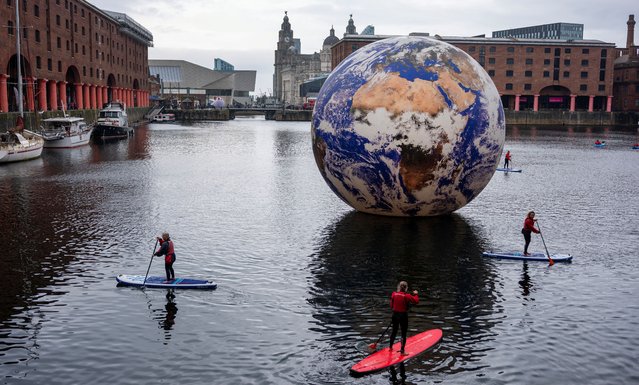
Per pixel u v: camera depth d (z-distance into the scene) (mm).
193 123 152125
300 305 15953
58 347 13383
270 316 15180
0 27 63000
